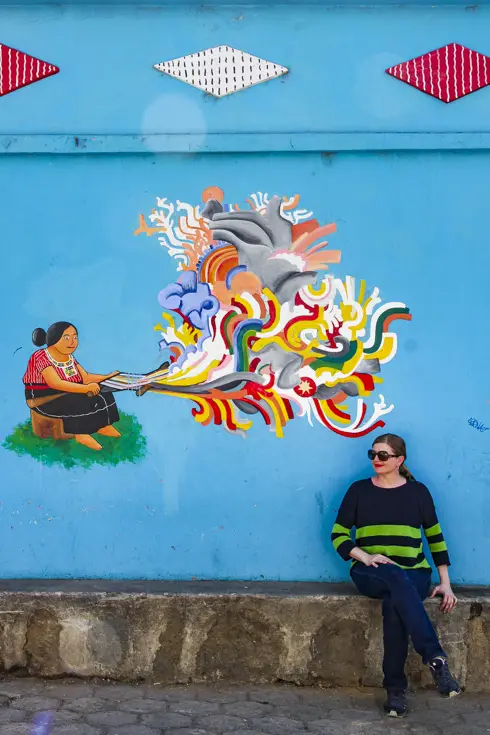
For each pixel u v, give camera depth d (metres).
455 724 4.22
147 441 4.95
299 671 4.63
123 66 4.96
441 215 4.95
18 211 4.98
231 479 4.94
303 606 4.62
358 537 4.69
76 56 4.97
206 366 4.95
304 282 4.95
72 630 4.63
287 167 4.97
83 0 4.93
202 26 4.98
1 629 4.64
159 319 4.97
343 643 4.62
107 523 4.94
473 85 4.95
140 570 4.94
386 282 4.95
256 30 4.98
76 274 4.97
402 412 4.94
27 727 4.08
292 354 4.94
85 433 4.95
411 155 4.96
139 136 4.93
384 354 4.94
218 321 4.95
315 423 4.93
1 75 4.96
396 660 4.35
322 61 4.96
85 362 4.97
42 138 4.93
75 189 4.97
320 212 4.96
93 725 4.12
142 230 4.97
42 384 4.96
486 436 4.93
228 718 4.23
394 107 4.95
